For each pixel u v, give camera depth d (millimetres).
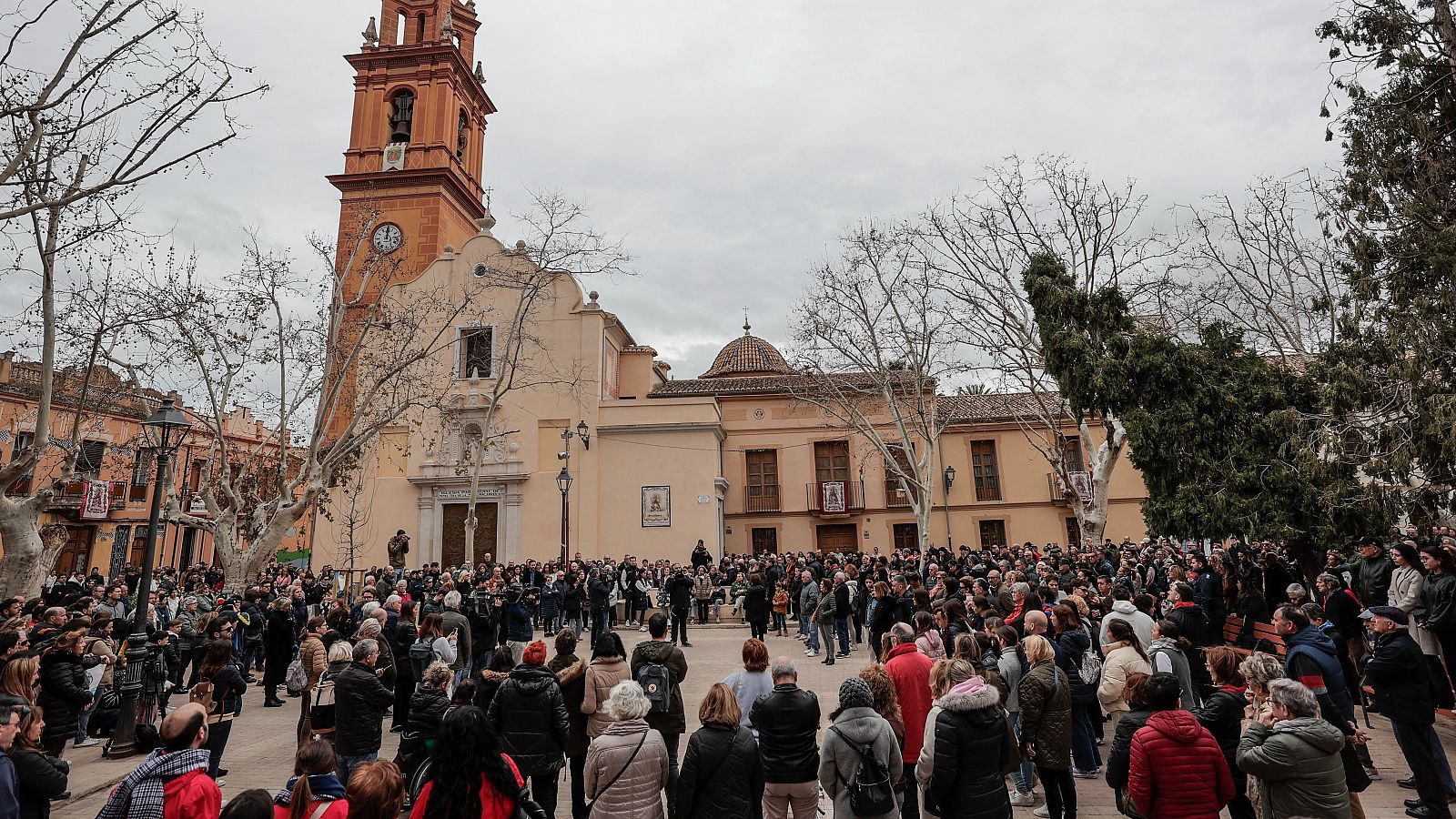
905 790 6430
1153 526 14672
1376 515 11781
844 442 35938
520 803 4656
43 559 14227
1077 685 7906
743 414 36656
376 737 7133
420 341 33094
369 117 38375
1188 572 12617
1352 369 12414
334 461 21688
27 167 12180
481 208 41406
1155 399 14977
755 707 5574
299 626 15188
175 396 19984
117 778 8797
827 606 15664
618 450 32344
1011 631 7629
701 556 26312
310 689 7980
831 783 5254
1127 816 5207
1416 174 12820
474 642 13211
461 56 40688
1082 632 8047
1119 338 15648
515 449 32156
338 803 4125
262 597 15445
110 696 9750
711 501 31594
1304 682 6375
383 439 32688
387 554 31891
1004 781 5352
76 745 10258
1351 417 12375
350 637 10984
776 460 36062
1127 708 7145
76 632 8312
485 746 4566
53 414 31812
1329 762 4711
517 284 29250
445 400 32250
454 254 34219
